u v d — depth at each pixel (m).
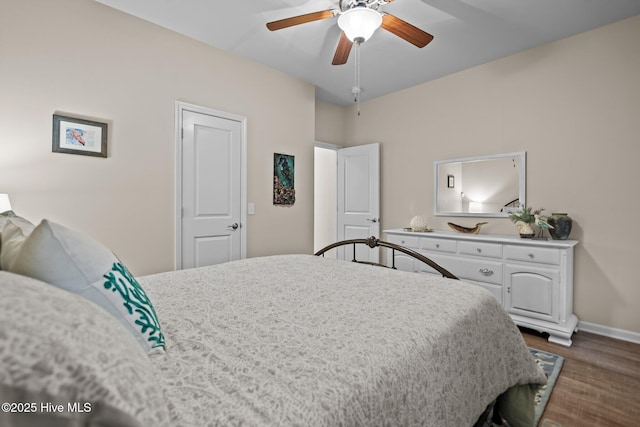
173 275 1.63
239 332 0.93
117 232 2.42
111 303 0.72
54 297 0.47
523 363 1.34
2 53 1.96
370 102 4.41
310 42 2.87
